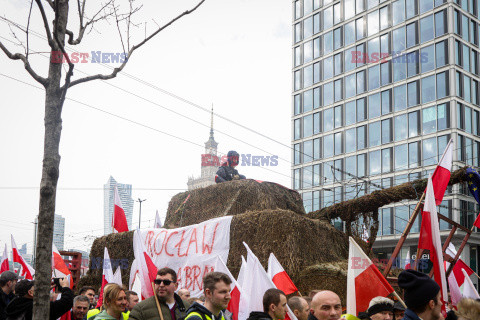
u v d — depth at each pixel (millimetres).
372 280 6973
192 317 5473
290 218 13242
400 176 44125
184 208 17156
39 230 6078
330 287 12328
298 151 52469
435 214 8406
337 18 50656
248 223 13719
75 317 8141
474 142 43156
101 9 7117
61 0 6746
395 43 45750
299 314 6656
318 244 13656
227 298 5691
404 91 44812
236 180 16422
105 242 17281
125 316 7352
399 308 6629
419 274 4555
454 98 41750
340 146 48750
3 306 7703
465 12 44125
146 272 8828
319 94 51344
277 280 8898
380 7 47219
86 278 17703
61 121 6449
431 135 42688
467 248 41906
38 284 5938
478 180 14219
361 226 16516
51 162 6242
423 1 44406
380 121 46094
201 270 14031
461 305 4477
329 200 48688
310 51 52875
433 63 43219
